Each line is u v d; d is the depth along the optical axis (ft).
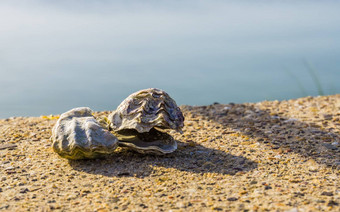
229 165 3.24
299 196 2.95
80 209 2.90
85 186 3.07
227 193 2.99
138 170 3.19
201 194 2.99
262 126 3.73
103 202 2.95
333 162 3.26
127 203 2.94
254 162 3.27
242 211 2.86
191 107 4.14
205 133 3.61
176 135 3.58
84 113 3.35
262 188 3.02
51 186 3.07
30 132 3.65
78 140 3.19
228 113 4.00
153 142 3.35
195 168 3.22
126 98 3.36
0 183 3.10
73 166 3.24
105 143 3.21
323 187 3.03
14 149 3.43
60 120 3.29
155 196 2.98
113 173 3.17
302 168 3.21
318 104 4.14
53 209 2.90
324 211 2.84
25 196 2.99
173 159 3.29
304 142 3.49
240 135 3.59
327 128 3.68
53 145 3.23
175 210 2.88
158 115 3.26
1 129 3.71
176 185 3.07
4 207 2.91
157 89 3.36
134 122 3.25
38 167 3.23
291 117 3.89
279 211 2.85
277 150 3.39
